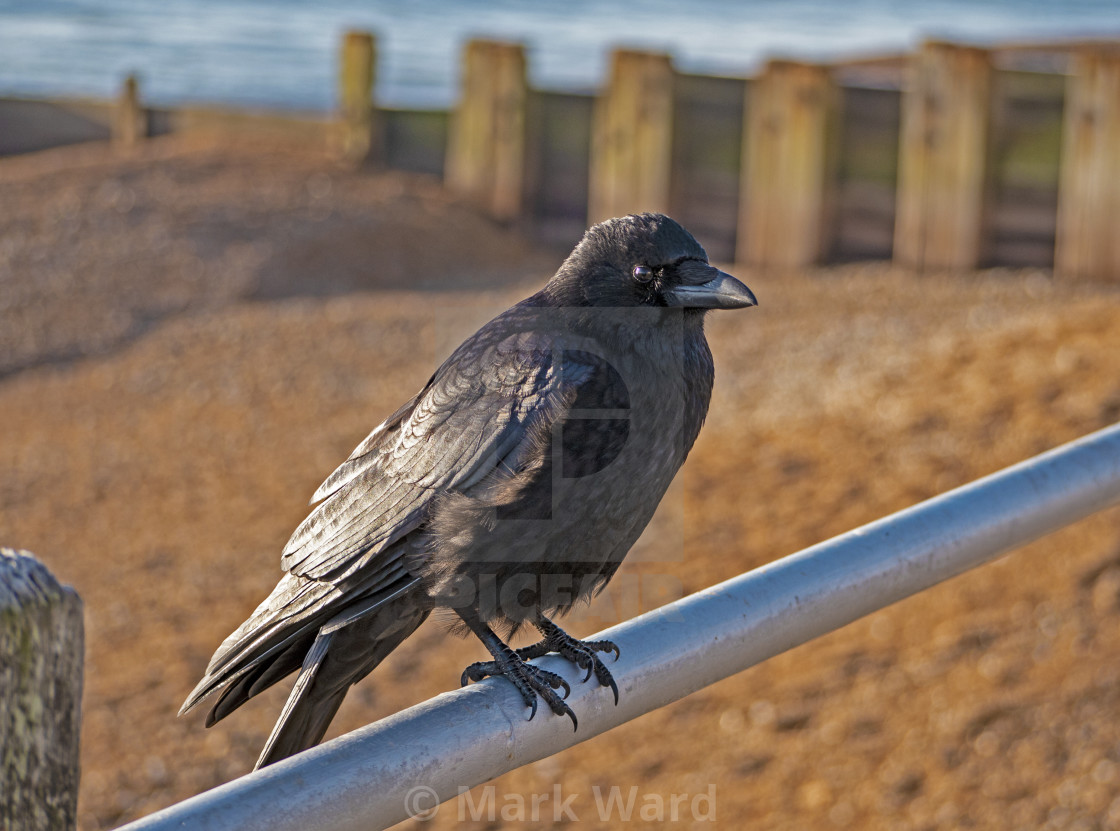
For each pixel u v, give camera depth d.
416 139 26.89
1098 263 20.16
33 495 14.22
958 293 19.86
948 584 10.58
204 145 28.72
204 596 11.79
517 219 25.41
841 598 3.61
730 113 22.92
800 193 22.06
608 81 23.61
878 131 21.83
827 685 9.67
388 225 23.88
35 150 30.02
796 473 12.88
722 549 11.45
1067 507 4.16
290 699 4.53
